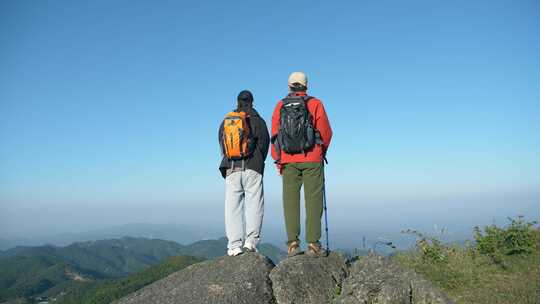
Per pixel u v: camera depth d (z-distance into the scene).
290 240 5.25
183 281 5.14
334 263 5.20
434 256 6.57
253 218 5.60
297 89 5.35
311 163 5.05
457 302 5.09
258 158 5.67
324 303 4.69
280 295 4.66
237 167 5.59
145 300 4.81
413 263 6.42
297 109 5.00
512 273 6.06
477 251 6.96
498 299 4.99
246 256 5.27
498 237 7.05
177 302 4.61
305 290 4.72
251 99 5.87
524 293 5.04
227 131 5.48
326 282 4.91
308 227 5.10
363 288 4.38
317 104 5.17
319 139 5.09
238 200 5.66
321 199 5.16
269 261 5.24
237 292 4.60
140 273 156.88
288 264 4.92
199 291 4.71
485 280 5.85
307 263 4.96
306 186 5.12
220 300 4.50
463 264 6.37
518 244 6.85
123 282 152.00
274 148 5.29
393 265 4.62
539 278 5.62
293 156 5.07
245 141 5.50
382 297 4.26
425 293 4.20
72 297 184.75
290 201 5.21
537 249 6.76
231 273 4.96
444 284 5.73
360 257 5.56
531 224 7.04
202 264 5.48
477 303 4.98
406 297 4.24
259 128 5.70
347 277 4.95
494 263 6.53
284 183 5.26
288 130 4.97
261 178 5.75
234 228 5.58
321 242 5.31
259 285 4.75
